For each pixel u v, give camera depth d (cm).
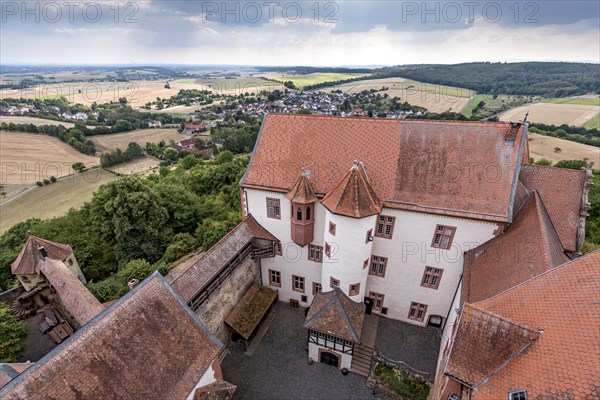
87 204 4872
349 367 2431
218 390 1783
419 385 2283
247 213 2895
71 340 1370
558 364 1182
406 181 2381
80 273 3594
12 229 4622
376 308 2898
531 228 1942
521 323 1420
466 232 2267
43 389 1236
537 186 2430
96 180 6706
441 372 1808
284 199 2656
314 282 2919
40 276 3048
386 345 2620
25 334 2505
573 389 1091
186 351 1697
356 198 2216
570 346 1200
